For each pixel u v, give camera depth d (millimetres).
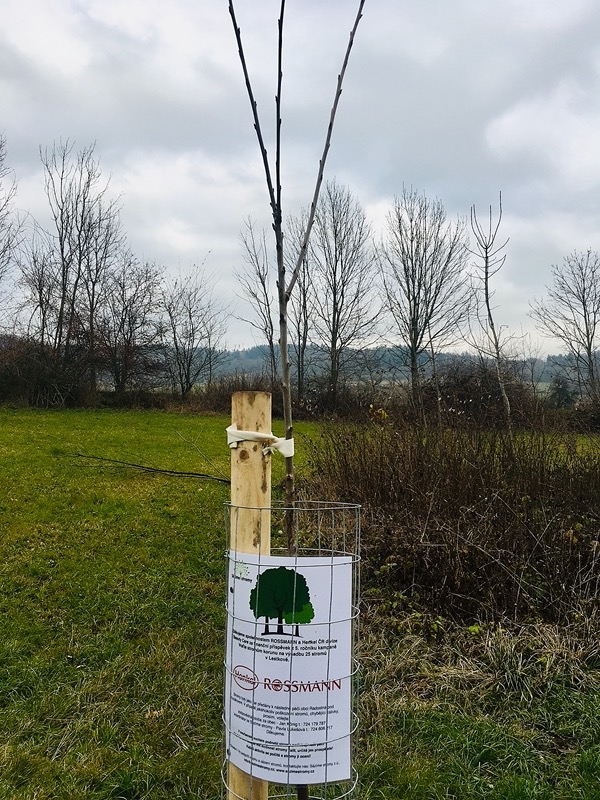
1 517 8336
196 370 32750
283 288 2162
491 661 4289
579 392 11180
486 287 7195
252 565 2229
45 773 3289
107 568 6641
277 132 1979
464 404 7879
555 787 3197
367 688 4062
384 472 6957
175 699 4070
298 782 2211
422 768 3307
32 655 4707
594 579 5125
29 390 27203
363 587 5695
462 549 5254
